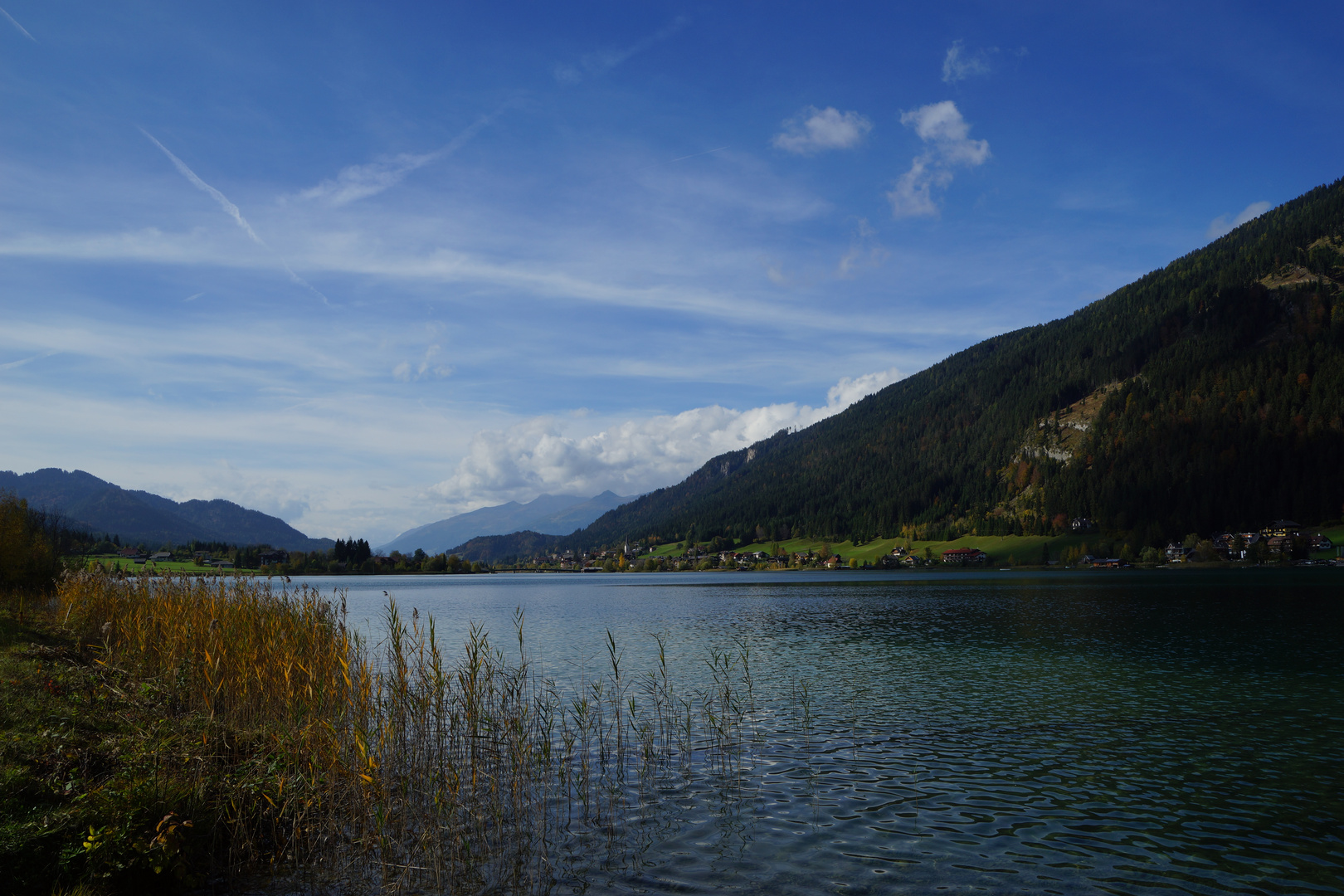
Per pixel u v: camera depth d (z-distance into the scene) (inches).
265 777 536.4
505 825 589.3
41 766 468.8
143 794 453.1
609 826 586.9
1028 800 650.8
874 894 467.8
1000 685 1234.6
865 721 966.4
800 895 464.1
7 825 393.7
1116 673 1352.1
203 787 486.3
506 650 1706.4
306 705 626.8
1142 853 535.5
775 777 716.7
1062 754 805.2
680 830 577.3
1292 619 2340.1
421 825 564.7
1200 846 547.2
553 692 1091.3
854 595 4345.5
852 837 565.0
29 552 1836.9
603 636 2048.5
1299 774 729.0
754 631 2228.1
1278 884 484.7
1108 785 695.1
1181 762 773.9
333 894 458.9
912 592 4421.8
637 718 956.0
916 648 1753.2
